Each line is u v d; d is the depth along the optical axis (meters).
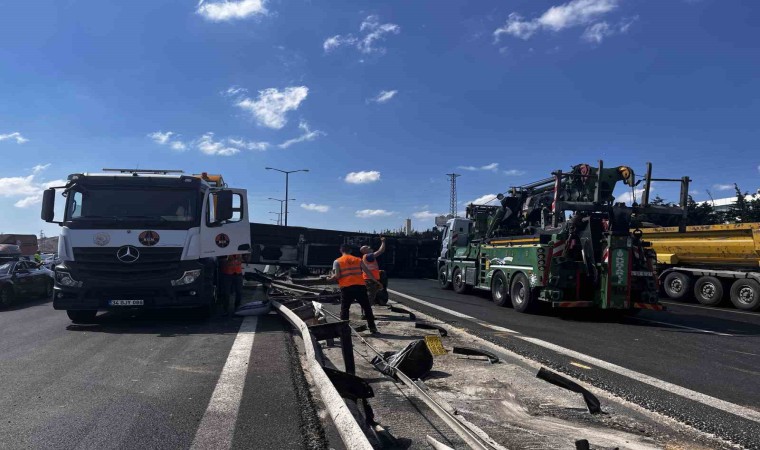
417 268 26.81
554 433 4.54
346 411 4.00
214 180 11.64
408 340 8.64
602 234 11.76
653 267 11.75
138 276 9.35
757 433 4.68
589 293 12.02
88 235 9.30
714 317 12.65
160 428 4.49
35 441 4.18
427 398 5.11
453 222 18.69
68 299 9.31
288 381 5.93
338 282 9.21
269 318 10.76
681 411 5.25
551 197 14.57
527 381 6.23
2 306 13.80
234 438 4.29
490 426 4.70
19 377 6.07
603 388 6.01
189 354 7.30
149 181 9.75
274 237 24.06
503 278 13.91
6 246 15.54
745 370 7.06
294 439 4.29
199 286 9.64
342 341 6.48
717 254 15.01
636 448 4.21
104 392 5.50
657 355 7.92
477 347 8.15
